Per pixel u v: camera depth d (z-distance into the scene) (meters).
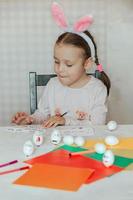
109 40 1.92
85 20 1.49
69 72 1.53
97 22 1.90
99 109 1.50
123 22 1.90
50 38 1.90
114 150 0.96
